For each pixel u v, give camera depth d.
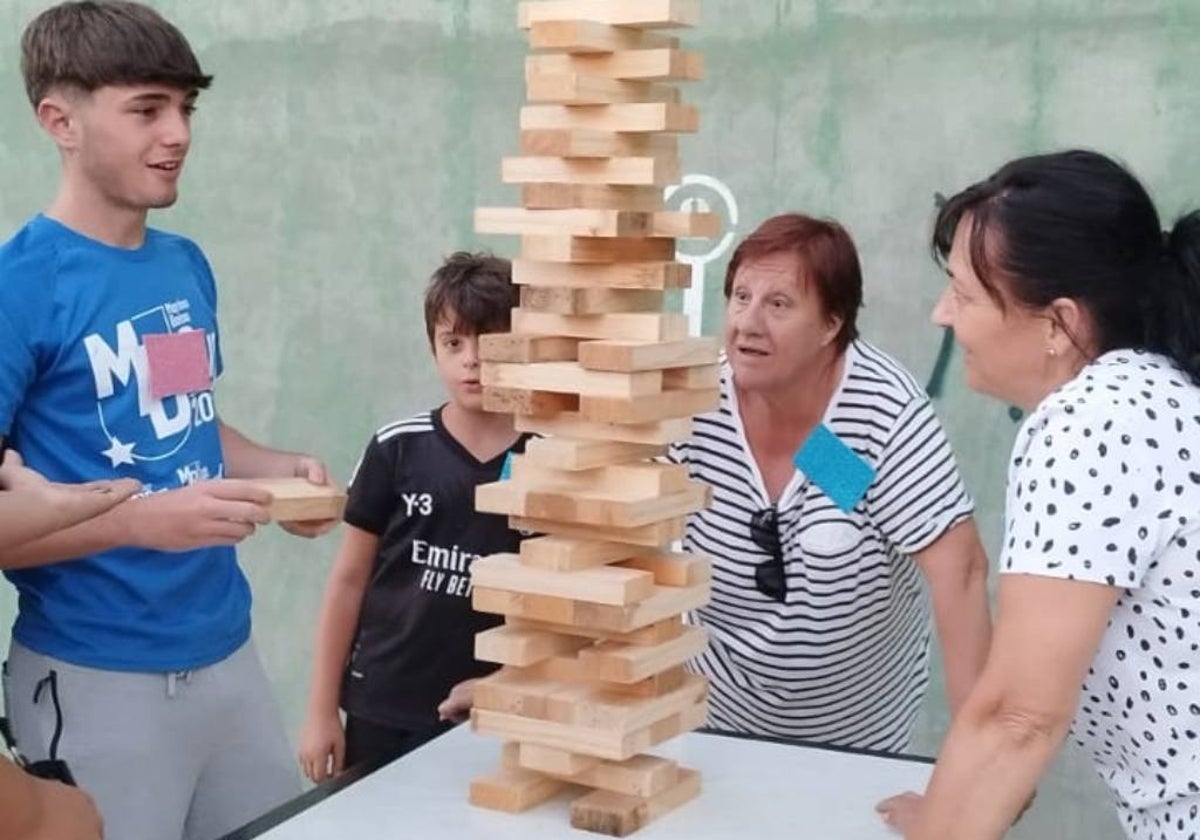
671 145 1.73
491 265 2.43
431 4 3.42
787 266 1.98
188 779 2.12
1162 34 2.85
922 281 3.07
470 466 2.44
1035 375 1.48
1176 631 1.38
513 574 1.71
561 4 1.66
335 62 3.52
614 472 1.71
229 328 3.69
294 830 1.72
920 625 2.33
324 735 2.56
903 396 2.05
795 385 2.04
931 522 2.04
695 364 1.73
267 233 3.63
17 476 1.72
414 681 2.47
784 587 2.10
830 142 3.11
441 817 1.76
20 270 1.90
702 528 2.13
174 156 1.98
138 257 2.03
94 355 1.95
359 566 2.55
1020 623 1.36
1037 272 1.41
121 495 1.72
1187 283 1.42
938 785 1.40
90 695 2.01
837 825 1.76
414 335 3.53
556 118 1.68
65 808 1.41
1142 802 1.47
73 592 2.00
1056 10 2.92
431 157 3.47
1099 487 1.34
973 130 3.00
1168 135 2.86
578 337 1.71
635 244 1.70
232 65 3.60
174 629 2.06
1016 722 1.36
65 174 2.01
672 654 1.75
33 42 1.97
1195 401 1.38
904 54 3.04
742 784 1.88
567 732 1.72
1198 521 1.35
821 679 2.18
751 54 3.15
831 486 2.04
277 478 2.13
